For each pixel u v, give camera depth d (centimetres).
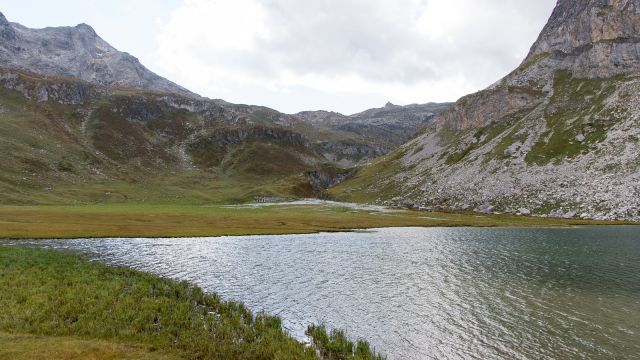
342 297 3972
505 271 5228
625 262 5856
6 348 2220
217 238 8438
